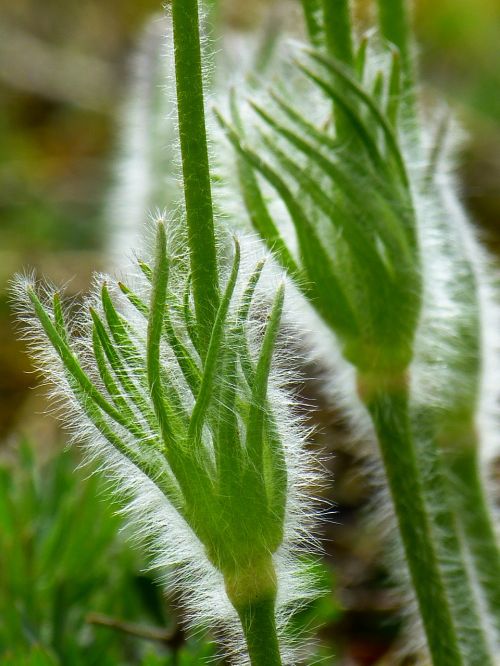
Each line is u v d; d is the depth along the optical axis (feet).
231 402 0.48
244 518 0.48
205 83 0.49
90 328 0.50
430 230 0.61
